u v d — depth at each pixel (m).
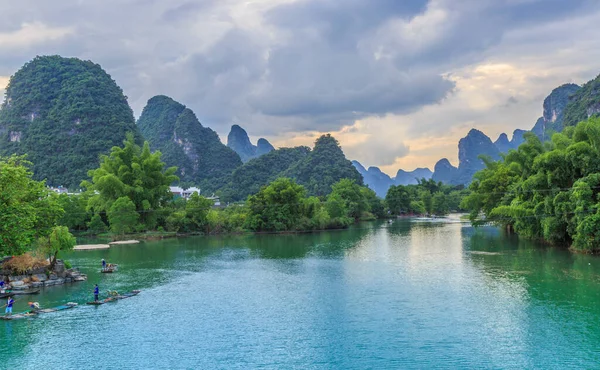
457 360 36.81
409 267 75.25
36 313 50.47
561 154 80.81
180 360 37.84
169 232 136.25
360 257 88.00
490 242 103.81
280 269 76.88
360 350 39.41
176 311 51.47
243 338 42.75
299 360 37.59
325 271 73.94
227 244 115.00
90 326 46.31
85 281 68.12
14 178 55.53
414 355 38.03
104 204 133.38
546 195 85.00
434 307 50.94
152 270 77.44
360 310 50.75
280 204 147.12
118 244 116.50
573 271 66.69
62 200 133.62
